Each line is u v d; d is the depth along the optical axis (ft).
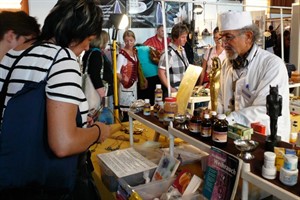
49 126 2.52
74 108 2.62
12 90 2.80
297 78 9.53
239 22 4.67
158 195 3.60
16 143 2.58
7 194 2.73
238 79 5.12
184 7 13.52
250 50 4.89
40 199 2.78
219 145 3.17
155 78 11.07
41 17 11.73
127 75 10.45
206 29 12.43
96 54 7.67
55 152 2.54
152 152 4.58
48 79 2.62
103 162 4.24
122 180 3.64
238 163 2.74
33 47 2.92
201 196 3.17
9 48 3.88
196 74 4.40
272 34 12.04
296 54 10.75
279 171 2.52
